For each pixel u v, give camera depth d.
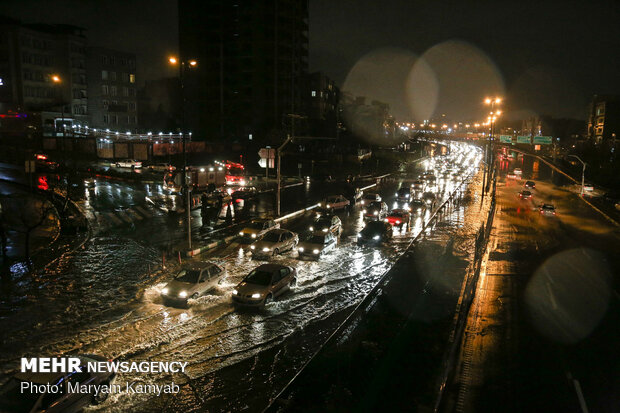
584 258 25.09
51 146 45.78
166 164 61.41
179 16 91.38
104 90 83.62
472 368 11.74
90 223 29.61
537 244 28.70
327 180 65.06
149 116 115.62
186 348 12.67
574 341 13.74
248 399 10.23
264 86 88.69
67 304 15.71
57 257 21.58
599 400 10.38
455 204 45.38
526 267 22.72
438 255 23.41
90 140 47.12
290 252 24.28
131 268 20.16
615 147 88.31
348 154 88.31
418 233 29.75
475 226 33.56
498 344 13.34
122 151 48.09
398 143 130.25
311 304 16.42
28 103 70.81
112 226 29.03
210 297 16.86
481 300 17.31
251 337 13.48
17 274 18.80
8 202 31.97
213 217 32.50
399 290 16.23
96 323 14.19
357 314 11.34
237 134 89.19
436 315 14.91
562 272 21.92
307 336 13.62
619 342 13.73
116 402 10.05
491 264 23.08
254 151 79.31
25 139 55.97
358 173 74.31
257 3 87.06
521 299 17.61
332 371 9.30
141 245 24.42
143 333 13.56
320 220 27.19
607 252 26.91
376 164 86.12
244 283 16.52
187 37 90.88
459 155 147.88
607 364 12.25
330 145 94.00
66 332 13.46
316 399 8.41
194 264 17.75
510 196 55.41
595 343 13.62
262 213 35.62
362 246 25.94
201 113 91.69
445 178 75.31
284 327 14.27
